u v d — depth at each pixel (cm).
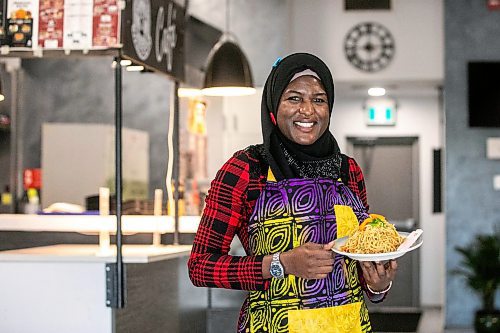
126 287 402
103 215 438
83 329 395
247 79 603
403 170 1080
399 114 1077
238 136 794
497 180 823
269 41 773
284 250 225
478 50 823
